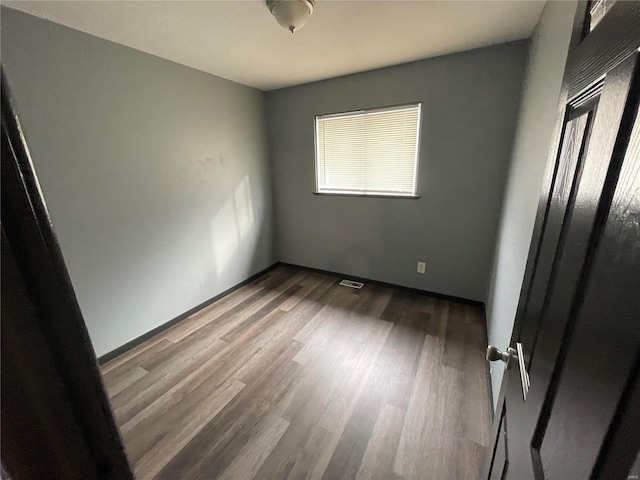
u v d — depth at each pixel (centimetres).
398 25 170
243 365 194
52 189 167
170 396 169
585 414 36
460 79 222
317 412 156
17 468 23
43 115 159
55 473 26
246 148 303
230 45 192
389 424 148
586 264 40
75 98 171
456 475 124
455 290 272
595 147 41
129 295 212
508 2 146
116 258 202
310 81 284
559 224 55
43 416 24
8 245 21
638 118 31
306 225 344
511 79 206
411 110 251
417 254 283
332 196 315
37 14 149
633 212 30
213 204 273
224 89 268
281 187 345
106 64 183
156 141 217
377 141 274
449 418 150
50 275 24
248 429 147
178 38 181
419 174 260
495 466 87
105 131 187
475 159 234
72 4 140
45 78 158
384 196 282
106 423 30
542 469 46
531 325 67
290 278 341
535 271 70
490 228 243
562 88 66
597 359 34
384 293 296
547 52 134
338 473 126
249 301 286
